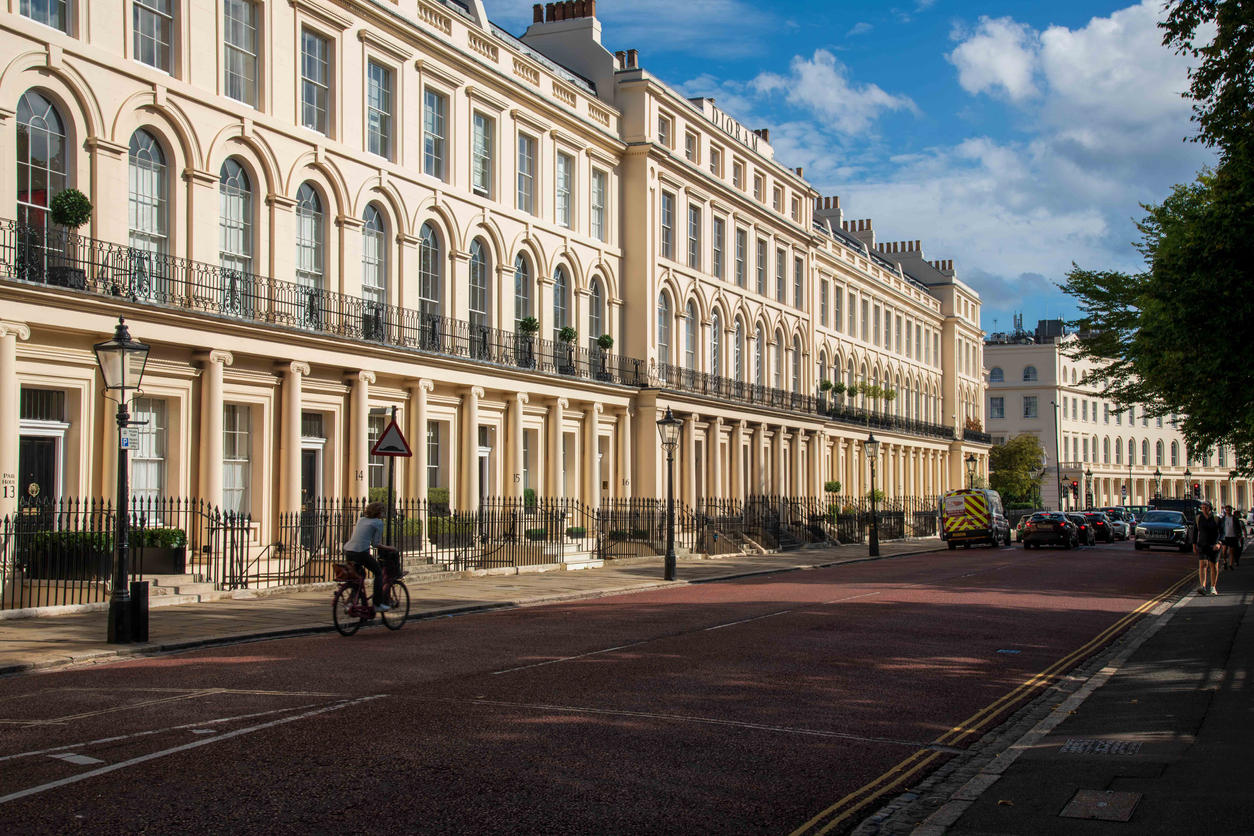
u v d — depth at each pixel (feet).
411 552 84.69
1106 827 21.74
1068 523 155.12
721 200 150.41
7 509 57.88
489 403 101.50
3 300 57.47
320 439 82.43
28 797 23.36
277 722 30.89
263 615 58.18
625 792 24.54
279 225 79.56
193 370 70.33
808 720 32.78
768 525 144.66
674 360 136.67
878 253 243.81
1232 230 46.19
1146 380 86.84
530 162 112.06
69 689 36.50
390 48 90.63
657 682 38.34
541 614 62.64
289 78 80.89
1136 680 40.73
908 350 240.53
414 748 28.02
